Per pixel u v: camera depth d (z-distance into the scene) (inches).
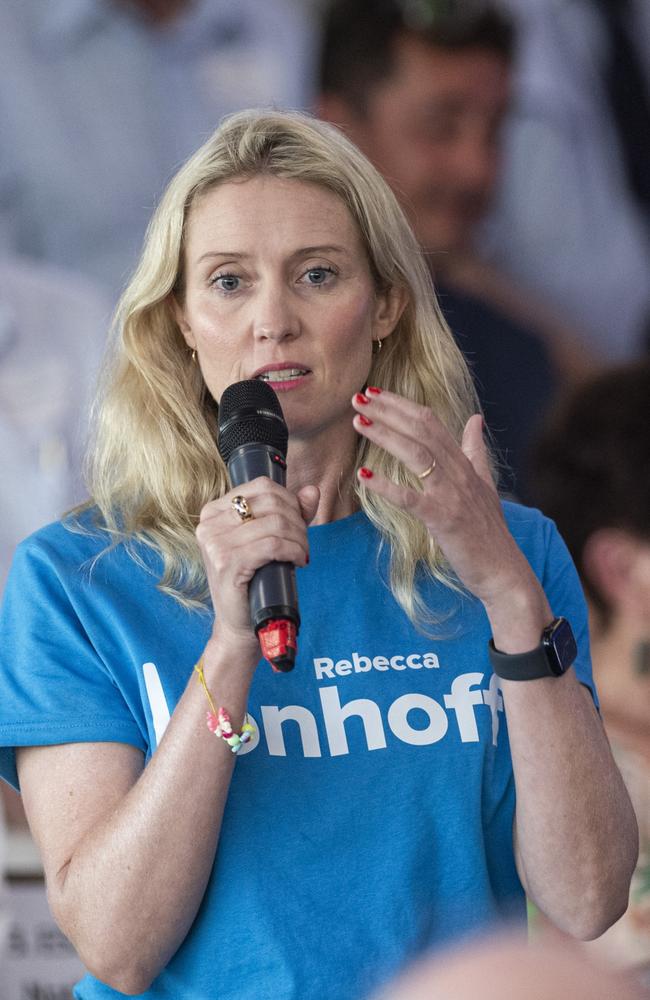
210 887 243.6
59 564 263.9
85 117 572.1
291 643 205.9
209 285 266.5
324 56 602.2
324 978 237.1
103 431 286.2
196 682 231.6
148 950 233.0
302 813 245.4
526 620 242.1
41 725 250.5
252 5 593.3
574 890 250.7
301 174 267.0
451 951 95.3
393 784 249.3
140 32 578.2
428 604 268.1
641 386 560.4
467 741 255.6
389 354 294.5
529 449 576.7
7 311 548.7
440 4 608.7
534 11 620.4
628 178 630.5
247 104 592.4
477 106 614.2
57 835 245.1
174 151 581.3
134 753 253.3
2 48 566.6
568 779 245.4
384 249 274.7
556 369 609.0
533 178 621.0
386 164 608.4
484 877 250.4
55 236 566.3
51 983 492.1
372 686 255.9
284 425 240.2
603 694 506.9
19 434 540.4
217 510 217.6
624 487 527.8
